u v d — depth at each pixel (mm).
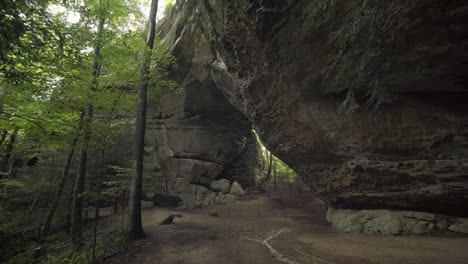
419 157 8203
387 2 4137
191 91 22969
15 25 4887
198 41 17922
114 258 7465
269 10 8500
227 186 26984
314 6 7371
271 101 11797
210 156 26312
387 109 8273
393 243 7598
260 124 13336
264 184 32625
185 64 20609
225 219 16188
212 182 27250
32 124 6434
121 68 10133
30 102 7258
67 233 13820
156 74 11641
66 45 6777
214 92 22891
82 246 9984
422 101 7383
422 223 8602
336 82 8586
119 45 9805
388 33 5488
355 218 10617
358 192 10625
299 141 11711
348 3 6363
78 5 8234
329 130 10086
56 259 8516
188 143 25547
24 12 5023
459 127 6934
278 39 9133
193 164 24812
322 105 9984
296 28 8344
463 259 5379
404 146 8305
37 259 9391
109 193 11219
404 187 9008
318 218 16812
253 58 10867
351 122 9273
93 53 10047
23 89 6418
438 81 6410
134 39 9805
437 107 7215
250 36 9992
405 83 6820
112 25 12102
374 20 4680
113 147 19266
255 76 11516
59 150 13727
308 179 13383
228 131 28047
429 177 8102
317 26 7621
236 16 9766
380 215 9852
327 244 8258
